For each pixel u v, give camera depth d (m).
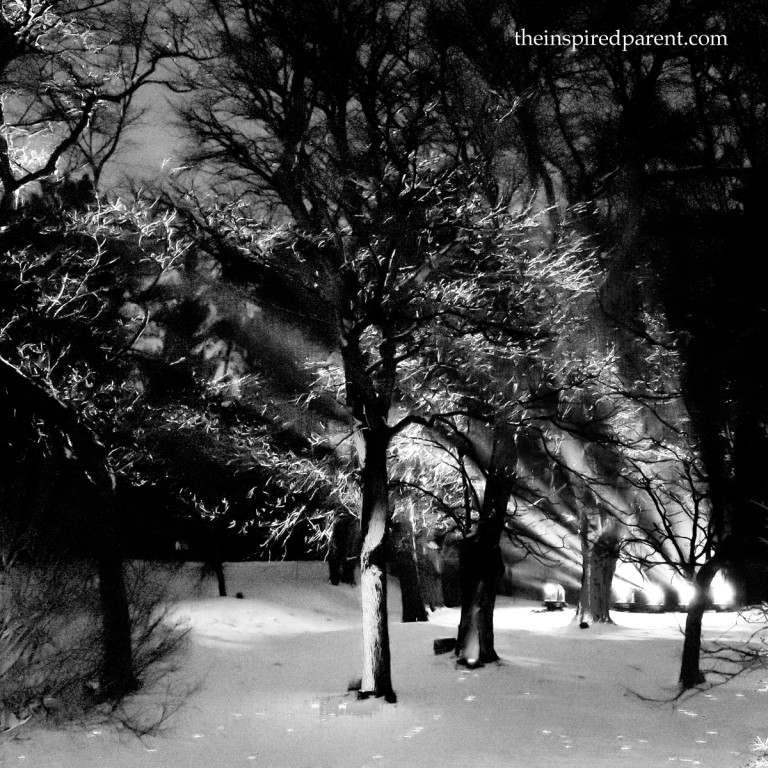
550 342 24.81
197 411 32.19
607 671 23.47
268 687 21.11
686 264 26.39
